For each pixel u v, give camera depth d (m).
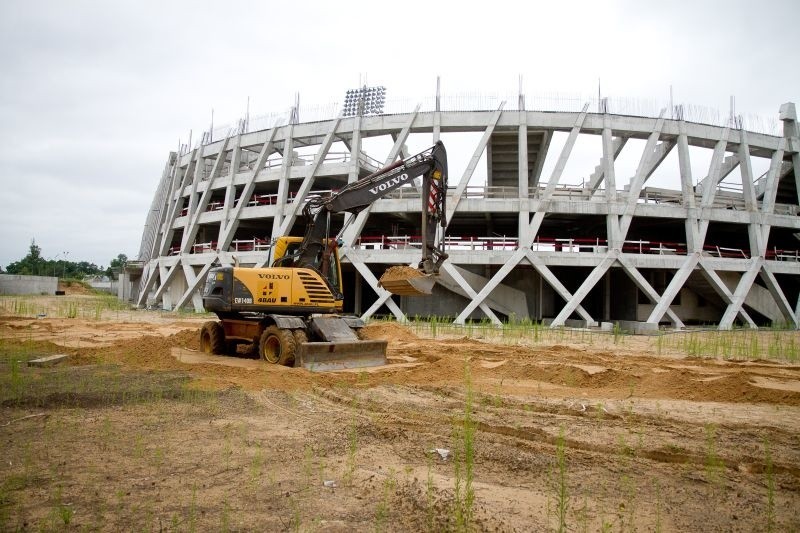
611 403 10.05
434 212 14.59
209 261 36.88
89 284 87.75
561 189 33.84
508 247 31.97
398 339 21.19
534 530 4.63
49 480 5.53
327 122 33.91
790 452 7.16
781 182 39.66
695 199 33.97
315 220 14.87
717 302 35.12
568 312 29.58
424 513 4.85
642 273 34.53
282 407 9.20
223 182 38.41
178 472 5.85
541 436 7.66
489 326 27.64
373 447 6.93
